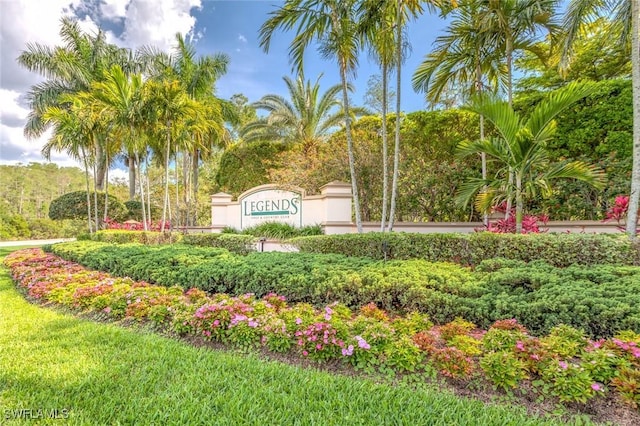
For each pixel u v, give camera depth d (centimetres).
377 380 263
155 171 2158
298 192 951
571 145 774
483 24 715
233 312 355
